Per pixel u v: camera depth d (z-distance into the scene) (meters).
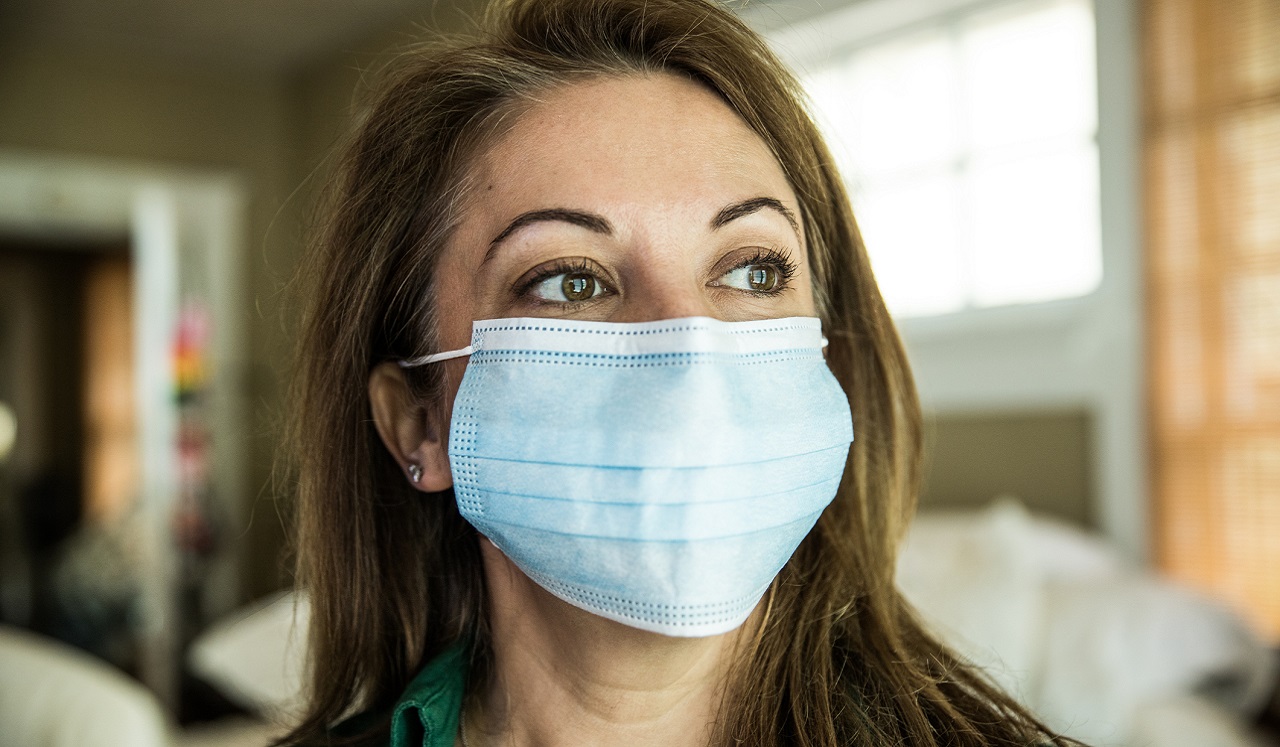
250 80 5.03
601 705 0.73
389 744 0.89
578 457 0.69
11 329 6.28
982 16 2.70
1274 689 1.77
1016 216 2.66
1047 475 2.59
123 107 4.73
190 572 4.68
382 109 0.85
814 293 0.88
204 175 4.91
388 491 0.92
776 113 0.80
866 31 2.93
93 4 4.16
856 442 0.89
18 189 4.61
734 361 0.70
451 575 0.89
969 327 2.73
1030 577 1.99
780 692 0.75
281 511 1.10
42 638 4.81
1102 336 2.45
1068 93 2.54
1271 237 2.16
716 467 0.67
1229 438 2.23
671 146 0.72
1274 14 2.14
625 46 0.77
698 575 0.67
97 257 6.27
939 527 2.32
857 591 0.83
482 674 0.85
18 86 4.53
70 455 6.39
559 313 0.73
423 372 0.83
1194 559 2.30
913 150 2.90
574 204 0.70
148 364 4.72
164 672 4.14
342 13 4.24
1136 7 2.37
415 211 0.82
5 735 1.78
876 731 0.72
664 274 0.70
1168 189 2.33
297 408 0.98
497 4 0.89
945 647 0.86
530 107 0.74
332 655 0.93
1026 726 0.76
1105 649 1.77
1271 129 2.15
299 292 0.99
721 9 0.80
